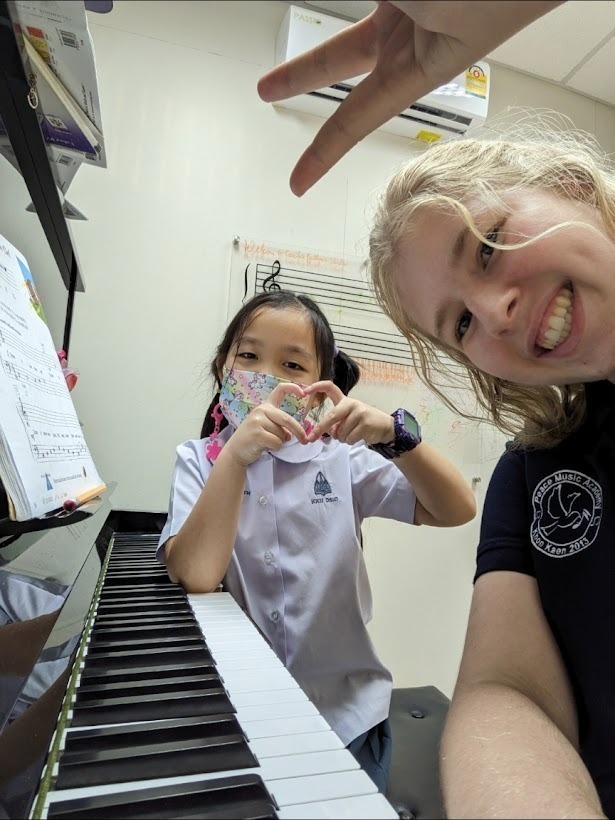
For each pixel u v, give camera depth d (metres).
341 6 1.75
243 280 1.62
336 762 0.32
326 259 1.71
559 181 0.56
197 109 1.67
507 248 0.51
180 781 0.29
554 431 0.68
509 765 0.36
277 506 1.01
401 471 0.96
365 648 0.96
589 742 0.53
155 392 1.51
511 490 0.71
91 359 1.48
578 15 1.56
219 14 1.72
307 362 1.09
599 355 0.54
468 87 1.74
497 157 0.60
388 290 0.75
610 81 1.87
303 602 0.93
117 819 0.25
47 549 0.65
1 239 0.71
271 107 1.74
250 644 0.53
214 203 1.64
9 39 0.51
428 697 1.10
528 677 0.54
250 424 0.85
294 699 0.41
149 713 0.36
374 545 1.66
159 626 0.55
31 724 0.33
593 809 0.33
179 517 0.91
